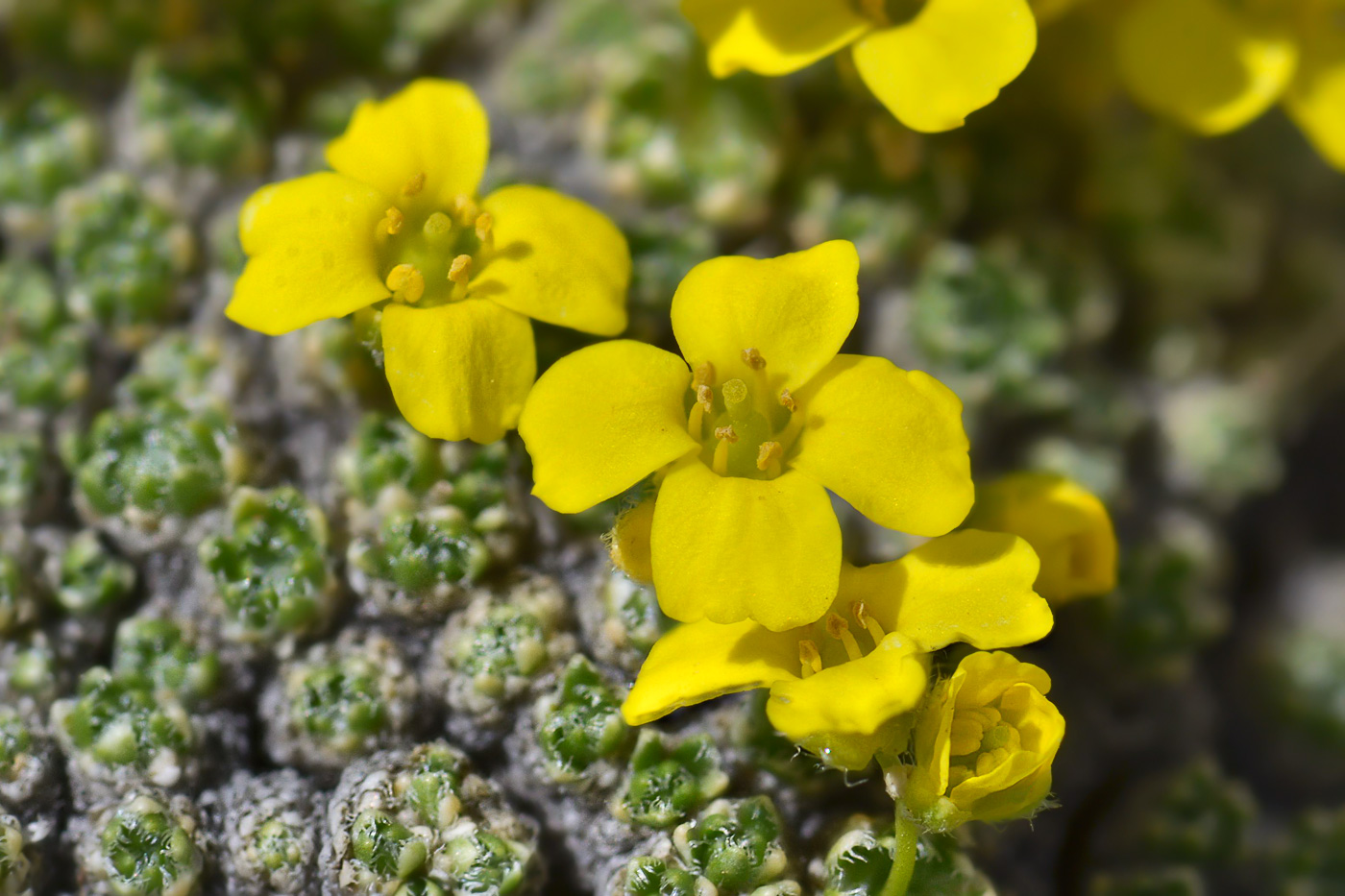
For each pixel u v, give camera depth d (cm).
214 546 10
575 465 9
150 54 10
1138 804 10
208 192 10
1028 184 11
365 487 10
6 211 10
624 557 9
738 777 10
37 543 10
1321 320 11
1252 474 11
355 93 11
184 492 10
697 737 10
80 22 11
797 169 10
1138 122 11
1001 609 9
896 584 9
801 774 10
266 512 10
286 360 10
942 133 11
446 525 10
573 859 10
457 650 10
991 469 10
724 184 10
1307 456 11
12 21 11
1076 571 10
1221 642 11
